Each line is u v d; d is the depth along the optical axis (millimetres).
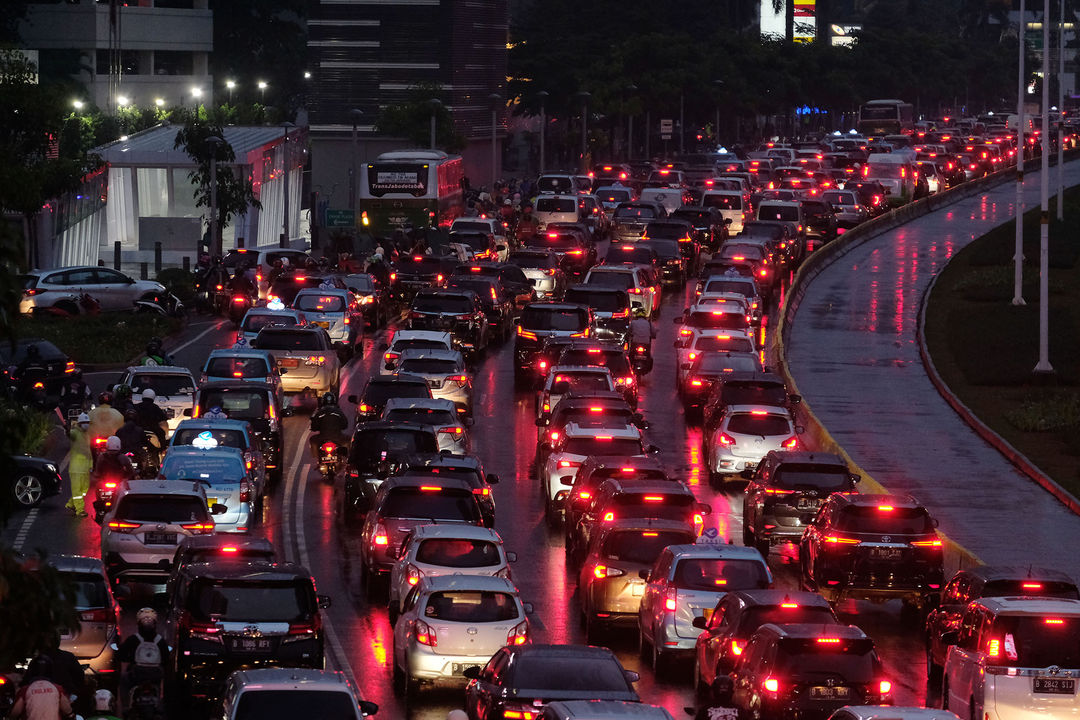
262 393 118188
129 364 160875
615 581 79000
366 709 55438
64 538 98312
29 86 192000
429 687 67938
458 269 192125
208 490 94812
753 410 117812
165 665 66750
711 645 67875
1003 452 138375
